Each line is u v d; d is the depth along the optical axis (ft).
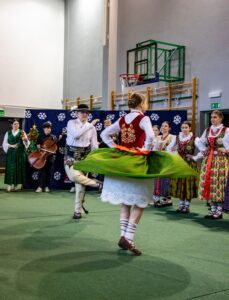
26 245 11.73
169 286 8.67
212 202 16.87
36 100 41.93
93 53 39.04
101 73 37.86
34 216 16.37
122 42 34.60
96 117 26.11
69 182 25.81
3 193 23.97
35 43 41.83
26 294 8.02
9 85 40.65
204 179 16.61
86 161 10.50
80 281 8.82
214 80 26.76
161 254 11.18
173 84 29.68
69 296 7.95
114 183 10.61
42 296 7.93
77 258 10.55
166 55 29.99
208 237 13.42
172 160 10.33
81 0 40.75
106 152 10.98
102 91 35.88
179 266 10.12
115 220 15.71
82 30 40.60
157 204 19.92
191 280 9.11
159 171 10.30
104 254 10.98
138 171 10.23
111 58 35.01
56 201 20.77
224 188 16.20
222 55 26.21
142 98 11.02
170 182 18.71
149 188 10.68
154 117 26.21
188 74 28.66
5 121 41.14
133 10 33.45
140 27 32.78
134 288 8.49
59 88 42.98
